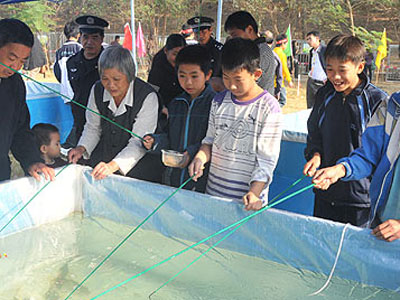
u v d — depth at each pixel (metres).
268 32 5.67
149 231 1.73
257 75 1.69
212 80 2.06
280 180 2.64
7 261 1.50
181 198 1.64
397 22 10.89
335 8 11.34
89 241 1.66
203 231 1.61
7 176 1.93
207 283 1.35
